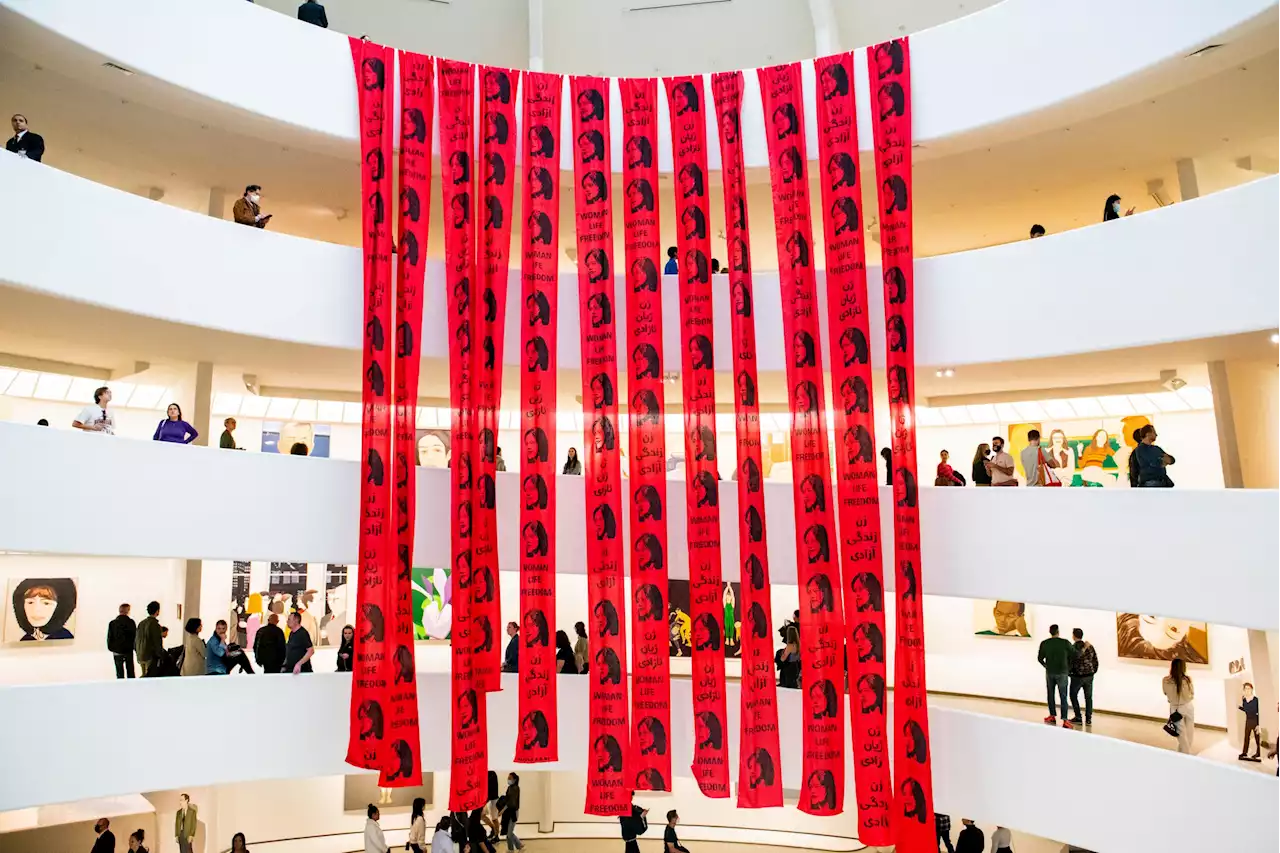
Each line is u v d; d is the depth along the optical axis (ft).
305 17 49.93
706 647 47.01
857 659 45.37
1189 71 42.91
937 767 44.21
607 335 49.75
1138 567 40.01
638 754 46.32
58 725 38.88
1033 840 56.29
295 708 45.09
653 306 50.24
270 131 48.42
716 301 51.93
